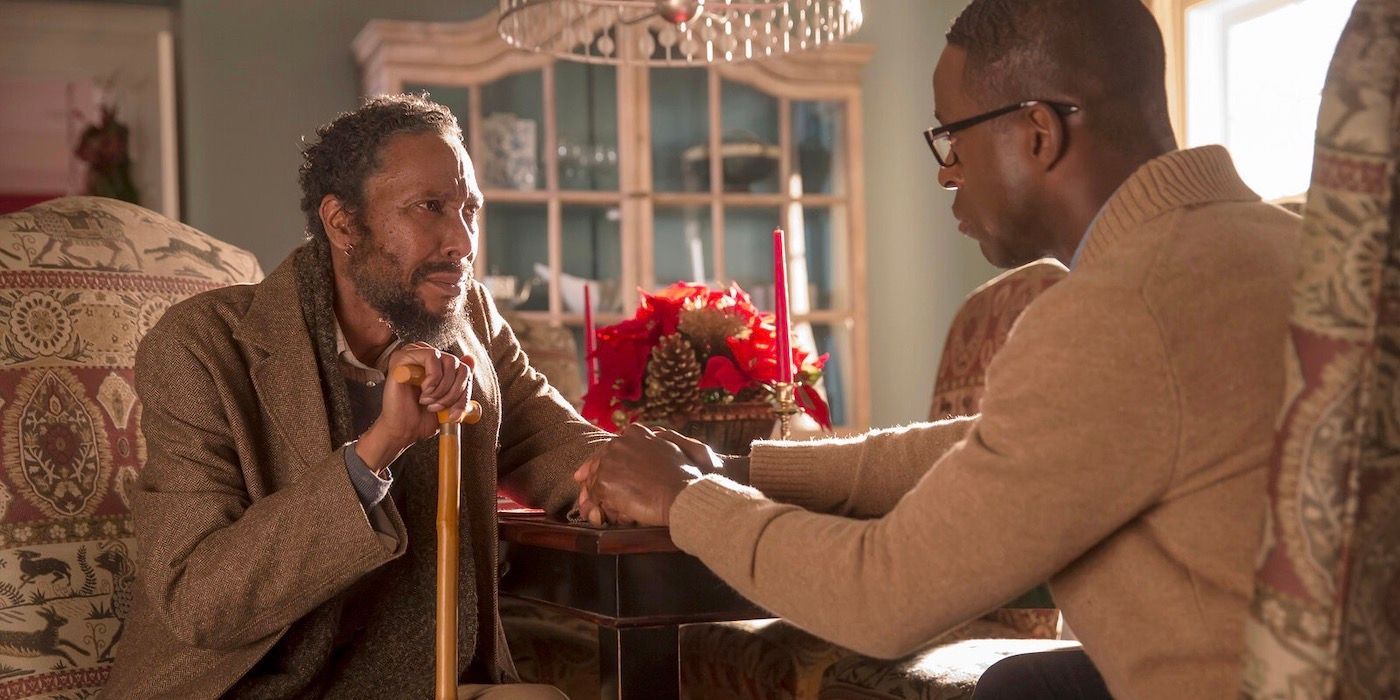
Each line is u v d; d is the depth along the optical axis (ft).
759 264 16.08
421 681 5.42
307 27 15.72
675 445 5.02
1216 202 3.64
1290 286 3.40
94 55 16.63
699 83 15.87
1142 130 3.92
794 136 16.19
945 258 17.71
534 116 15.28
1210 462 3.30
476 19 15.94
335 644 5.49
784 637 6.46
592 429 6.31
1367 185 2.79
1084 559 3.59
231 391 5.21
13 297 5.89
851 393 16.26
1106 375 3.31
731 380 6.08
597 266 15.48
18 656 5.63
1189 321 3.32
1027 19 3.91
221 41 15.46
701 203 15.81
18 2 16.33
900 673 5.66
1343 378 2.78
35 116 16.81
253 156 15.53
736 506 4.20
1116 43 3.88
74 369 5.98
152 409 5.17
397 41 14.70
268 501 4.89
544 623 7.72
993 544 3.42
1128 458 3.31
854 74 16.29
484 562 5.64
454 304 5.46
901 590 3.59
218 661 5.00
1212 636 3.33
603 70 15.52
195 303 5.45
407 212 5.32
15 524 5.71
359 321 5.64
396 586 5.49
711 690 6.95
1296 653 2.81
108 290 6.18
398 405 4.81
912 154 17.61
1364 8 2.82
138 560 5.38
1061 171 3.93
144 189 16.70
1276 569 2.86
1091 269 3.49
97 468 5.95
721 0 8.65
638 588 4.75
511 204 15.21
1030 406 3.39
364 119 5.43
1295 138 12.04
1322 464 2.80
